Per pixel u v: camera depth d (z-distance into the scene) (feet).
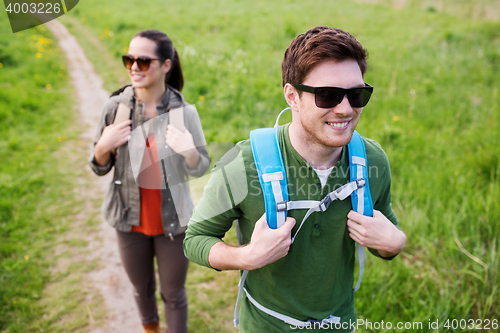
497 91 17.10
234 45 26.76
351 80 2.92
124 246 5.78
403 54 23.77
